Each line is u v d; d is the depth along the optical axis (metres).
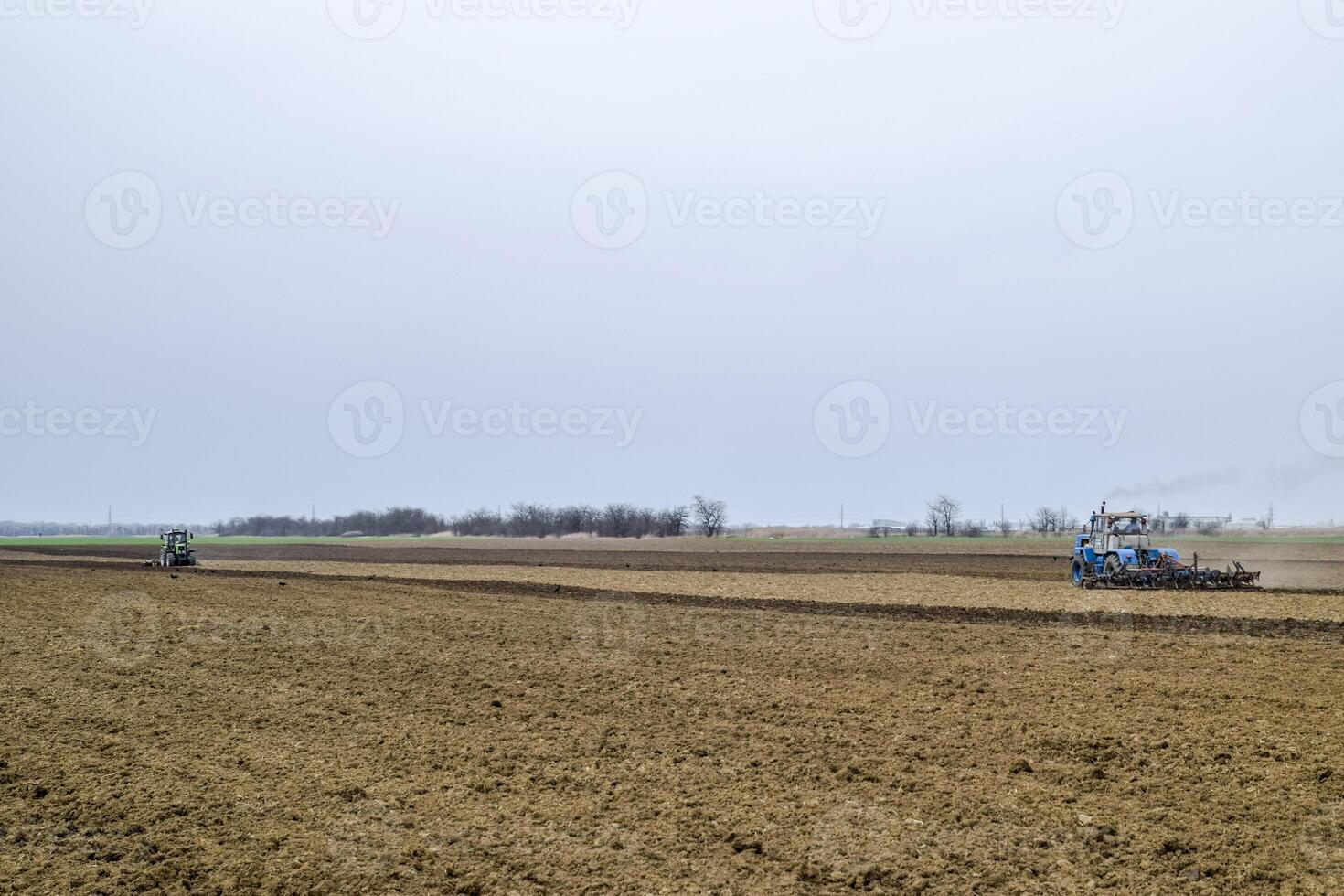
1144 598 26.94
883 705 14.08
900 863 8.66
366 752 12.16
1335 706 13.34
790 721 13.30
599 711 14.08
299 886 8.37
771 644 19.53
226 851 9.10
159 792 10.69
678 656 18.31
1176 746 11.59
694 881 8.39
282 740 12.75
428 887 8.35
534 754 12.01
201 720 13.73
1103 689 14.63
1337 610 23.39
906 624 21.92
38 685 15.98
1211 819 9.41
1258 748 11.43
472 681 16.20
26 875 8.61
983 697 14.39
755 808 10.05
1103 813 9.66
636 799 10.38
